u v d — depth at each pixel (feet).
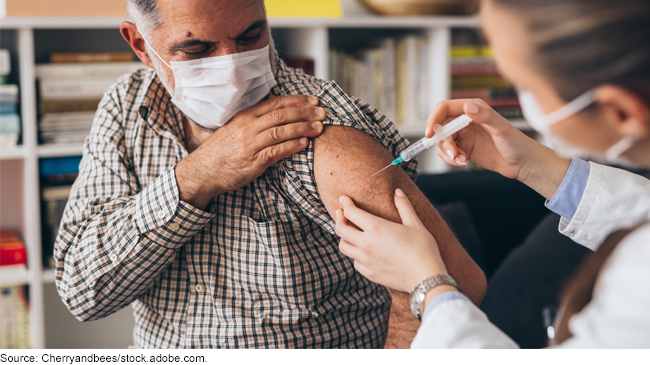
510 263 5.74
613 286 1.78
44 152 6.69
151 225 3.27
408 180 3.18
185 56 3.18
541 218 6.91
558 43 1.66
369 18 7.69
